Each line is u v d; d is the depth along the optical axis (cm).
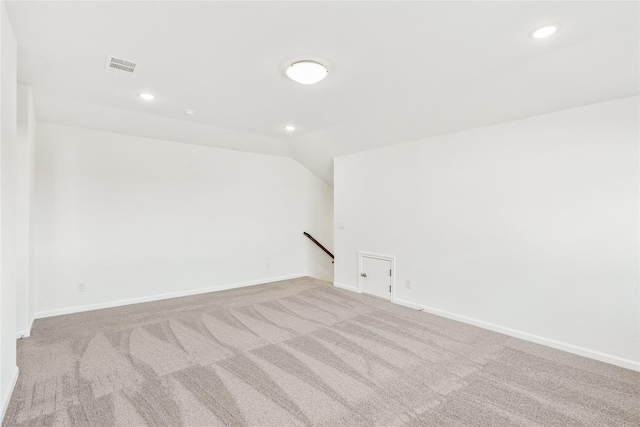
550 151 283
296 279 571
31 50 220
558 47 215
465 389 217
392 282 422
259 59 233
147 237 429
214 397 206
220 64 240
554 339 282
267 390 214
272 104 330
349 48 216
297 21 185
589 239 263
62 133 371
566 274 275
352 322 346
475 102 298
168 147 446
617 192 249
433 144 374
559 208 279
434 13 177
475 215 336
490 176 323
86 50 220
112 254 403
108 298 401
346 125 407
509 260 310
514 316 307
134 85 281
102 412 189
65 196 372
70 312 375
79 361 254
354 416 188
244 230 521
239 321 350
